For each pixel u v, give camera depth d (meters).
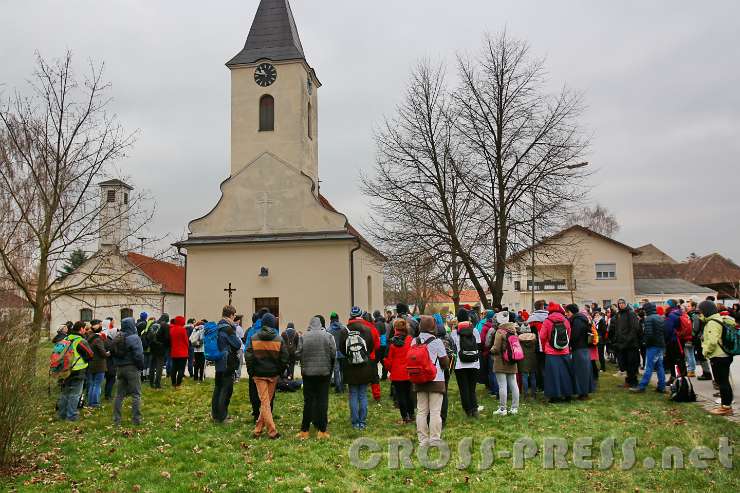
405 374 9.96
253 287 24.98
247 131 28.86
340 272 24.66
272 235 25.45
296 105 28.75
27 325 7.89
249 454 8.00
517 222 22.81
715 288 51.50
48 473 7.24
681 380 10.90
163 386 14.97
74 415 10.42
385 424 9.92
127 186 14.34
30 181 13.14
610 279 43.66
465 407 10.20
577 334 11.53
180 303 42.44
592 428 9.02
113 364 13.10
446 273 23.16
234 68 29.20
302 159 28.67
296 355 9.18
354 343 9.61
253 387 10.21
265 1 30.69
